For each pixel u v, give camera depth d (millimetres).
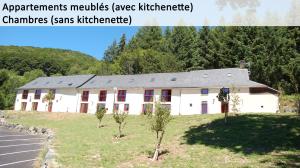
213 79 50125
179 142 22953
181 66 81438
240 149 18891
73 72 117938
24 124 46219
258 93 44938
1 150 23500
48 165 16766
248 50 66812
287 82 60031
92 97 59812
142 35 105688
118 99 56688
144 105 53594
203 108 48188
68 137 29266
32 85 71875
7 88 90438
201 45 79875
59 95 64625
